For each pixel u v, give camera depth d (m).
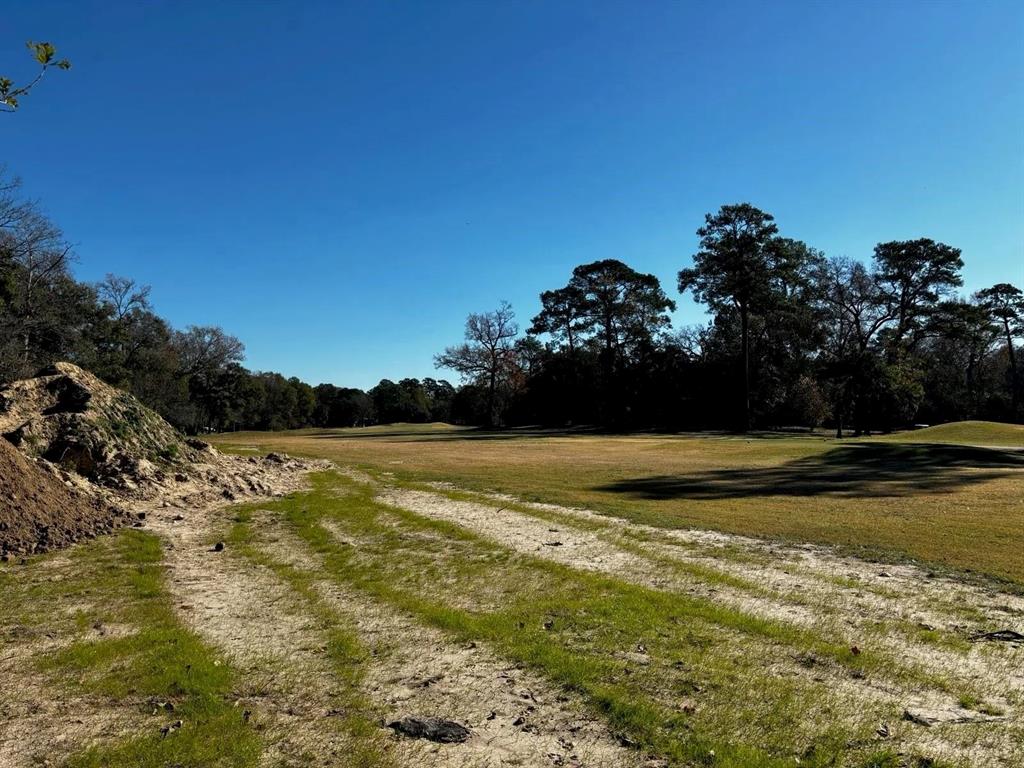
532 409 71.25
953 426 40.34
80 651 5.24
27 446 12.11
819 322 58.12
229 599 6.85
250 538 10.04
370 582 7.52
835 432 55.06
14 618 6.15
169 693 4.49
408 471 20.56
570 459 26.11
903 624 6.13
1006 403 61.50
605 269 65.75
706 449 31.00
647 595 6.99
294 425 90.38
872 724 4.13
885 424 55.62
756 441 36.50
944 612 6.54
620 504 13.61
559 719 4.17
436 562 8.52
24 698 4.41
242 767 3.55
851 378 48.78
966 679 4.89
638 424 63.56
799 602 6.84
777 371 59.50
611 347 68.38
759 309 55.53
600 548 9.41
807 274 57.81
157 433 15.48
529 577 7.76
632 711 4.23
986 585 7.53
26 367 31.12
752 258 53.69
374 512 12.40
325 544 9.62
